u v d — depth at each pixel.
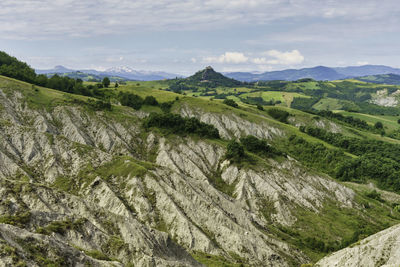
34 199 53.72
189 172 104.19
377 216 100.50
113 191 71.94
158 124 126.75
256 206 94.19
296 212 92.69
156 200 71.81
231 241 67.94
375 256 51.69
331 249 78.44
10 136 85.06
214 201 82.69
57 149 84.69
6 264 29.64
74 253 36.66
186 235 64.81
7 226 34.69
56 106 116.44
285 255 70.06
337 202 103.56
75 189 73.19
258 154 120.06
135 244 50.84
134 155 111.06
